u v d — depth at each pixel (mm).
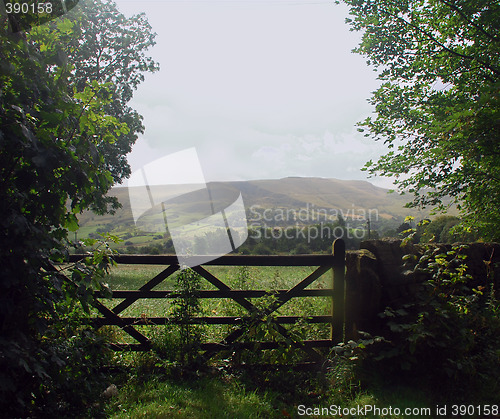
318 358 4523
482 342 4051
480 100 4211
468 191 6488
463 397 3471
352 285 4406
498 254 4836
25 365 2496
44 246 2766
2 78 2691
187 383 3936
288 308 5621
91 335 3766
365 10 7301
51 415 3129
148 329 5043
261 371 4344
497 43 6184
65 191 3037
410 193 7410
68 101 2902
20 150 2756
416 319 3918
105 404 3492
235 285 5395
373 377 3820
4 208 2652
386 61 7578
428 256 4121
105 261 3432
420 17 7402
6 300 2654
